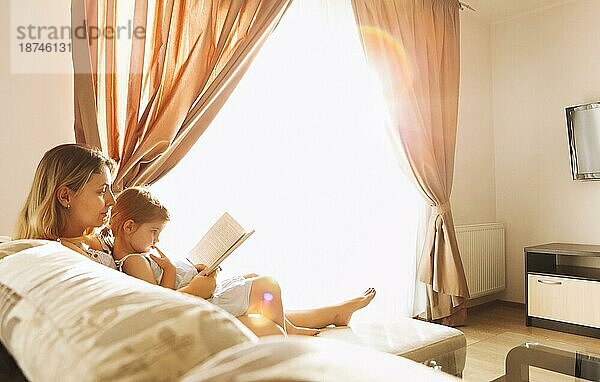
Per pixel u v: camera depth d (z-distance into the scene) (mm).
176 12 2531
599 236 4285
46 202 1579
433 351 2162
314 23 3312
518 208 4836
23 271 707
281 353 322
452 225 3992
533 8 4664
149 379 387
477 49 4906
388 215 3740
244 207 2906
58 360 447
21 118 2211
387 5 3699
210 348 408
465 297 3977
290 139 3125
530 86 4750
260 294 2123
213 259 2066
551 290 4039
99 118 2318
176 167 2676
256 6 2787
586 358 2152
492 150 4980
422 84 3947
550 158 4613
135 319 437
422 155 3838
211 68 2598
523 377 2002
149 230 1960
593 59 4340
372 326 2414
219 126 2838
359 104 3549
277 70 3100
